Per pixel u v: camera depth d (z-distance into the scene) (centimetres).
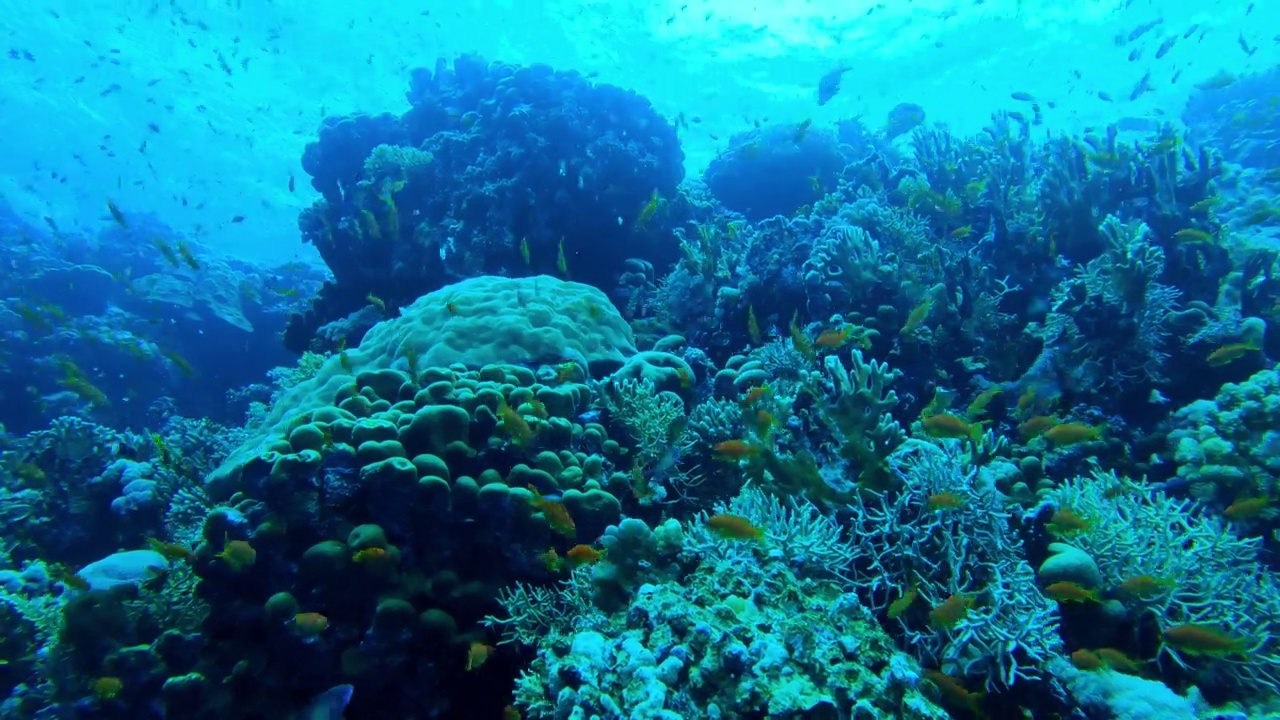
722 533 328
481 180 981
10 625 504
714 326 768
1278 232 789
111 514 741
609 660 303
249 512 387
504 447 432
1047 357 591
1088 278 591
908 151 1379
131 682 396
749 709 267
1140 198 685
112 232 2169
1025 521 377
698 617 310
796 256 735
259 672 369
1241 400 499
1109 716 283
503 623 383
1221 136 1476
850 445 416
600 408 531
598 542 408
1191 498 470
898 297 638
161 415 1384
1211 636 294
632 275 966
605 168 995
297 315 1134
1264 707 316
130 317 1521
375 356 661
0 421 1288
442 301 672
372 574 371
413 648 371
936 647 331
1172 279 659
